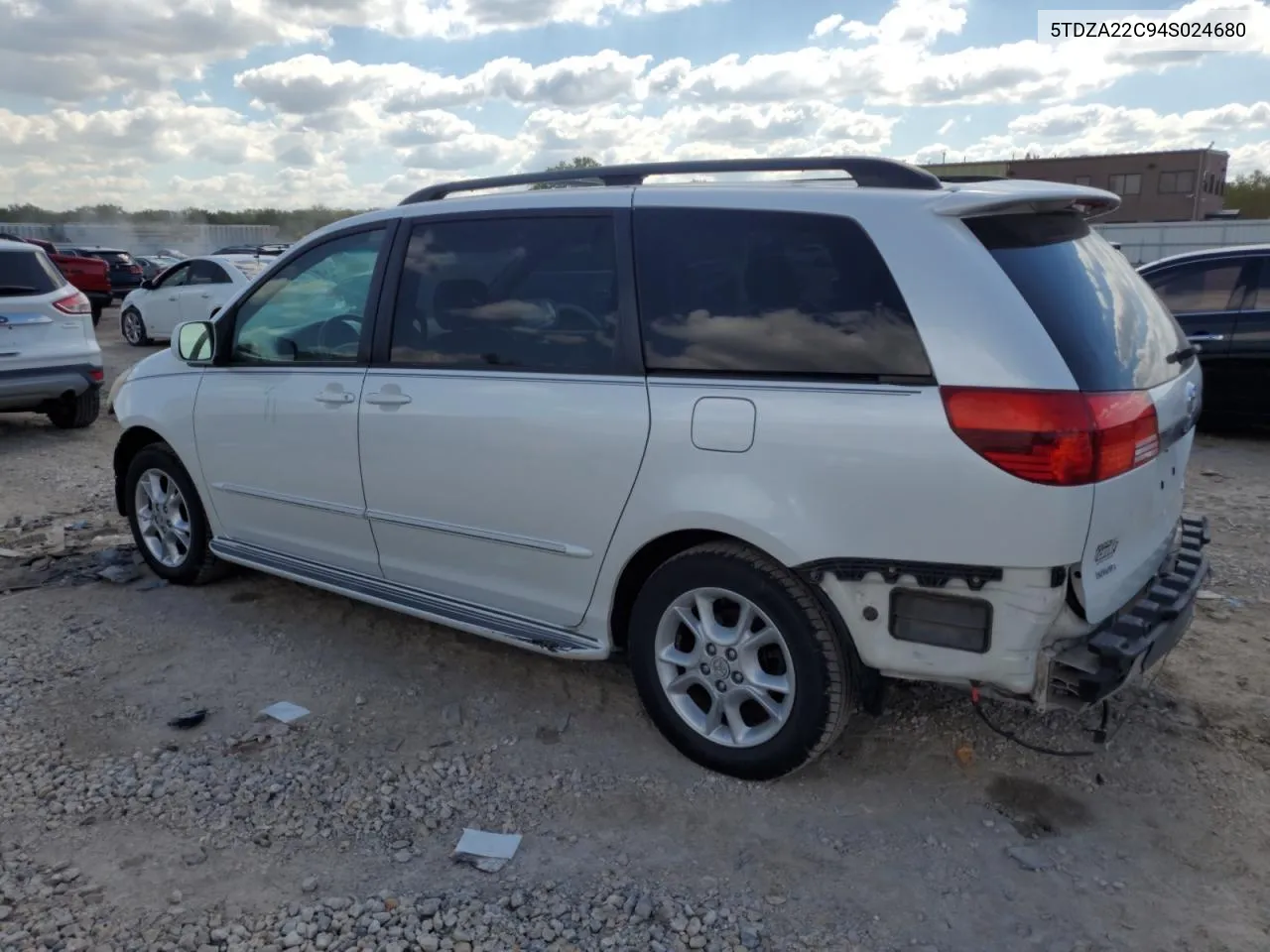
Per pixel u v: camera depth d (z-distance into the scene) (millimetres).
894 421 2961
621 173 3734
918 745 3707
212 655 4555
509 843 3158
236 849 3143
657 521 3396
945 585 2967
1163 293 9234
